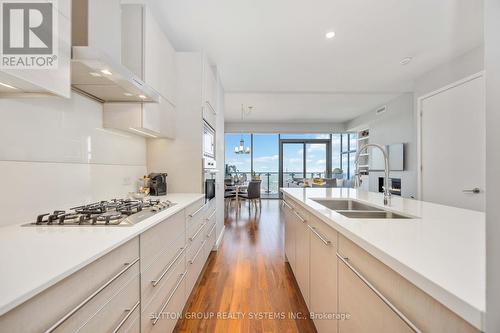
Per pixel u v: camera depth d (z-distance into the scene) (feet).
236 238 12.60
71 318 2.27
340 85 13.55
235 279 7.90
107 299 2.82
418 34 8.51
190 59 8.65
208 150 9.48
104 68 4.06
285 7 7.11
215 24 7.93
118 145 6.76
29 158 4.12
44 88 3.16
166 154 8.51
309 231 5.57
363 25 7.98
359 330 2.99
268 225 15.56
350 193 8.20
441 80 11.00
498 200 1.38
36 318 1.92
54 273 2.06
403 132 15.87
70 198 5.00
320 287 4.65
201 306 6.37
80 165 5.30
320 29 8.20
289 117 24.48
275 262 9.36
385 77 12.44
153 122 6.57
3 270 2.12
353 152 27.14
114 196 6.54
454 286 1.64
